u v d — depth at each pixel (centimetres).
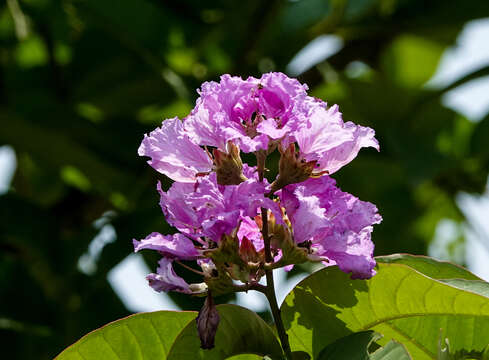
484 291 71
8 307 118
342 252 68
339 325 73
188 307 118
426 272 74
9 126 123
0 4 126
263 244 70
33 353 120
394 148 132
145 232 119
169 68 128
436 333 74
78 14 127
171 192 69
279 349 70
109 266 116
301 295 72
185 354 71
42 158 130
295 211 68
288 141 68
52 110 127
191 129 68
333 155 69
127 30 128
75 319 121
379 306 72
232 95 68
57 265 121
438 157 133
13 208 121
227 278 68
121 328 73
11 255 124
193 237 69
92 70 130
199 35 131
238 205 67
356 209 68
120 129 131
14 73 130
